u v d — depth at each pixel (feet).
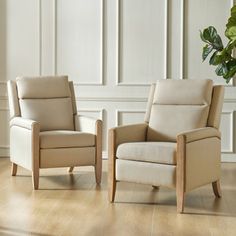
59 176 15.62
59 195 13.01
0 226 10.21
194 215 11.20
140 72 18.53
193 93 13.23
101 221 10.64
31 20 18.69
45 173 16.12
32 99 15.42
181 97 13.38
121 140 12.67
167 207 11.92
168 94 13.58
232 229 10.11
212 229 10.10
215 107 13.06
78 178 15.33
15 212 11.29
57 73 18.74
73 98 16.03
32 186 14.08
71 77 18.72
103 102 18.69
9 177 15.30
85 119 15.19
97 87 18.66
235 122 18.31
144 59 18.48
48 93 15.58
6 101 18.92
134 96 18.56
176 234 9.75
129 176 12.15
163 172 11.62
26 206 11.84
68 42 18.66
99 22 18.54
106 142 18.75
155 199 12.73
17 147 14.88
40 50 18.72
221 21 18.22
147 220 10.75
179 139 11.37
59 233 9.77
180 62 18.37
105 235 9.68
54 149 13.92
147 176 11.88
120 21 18.47
